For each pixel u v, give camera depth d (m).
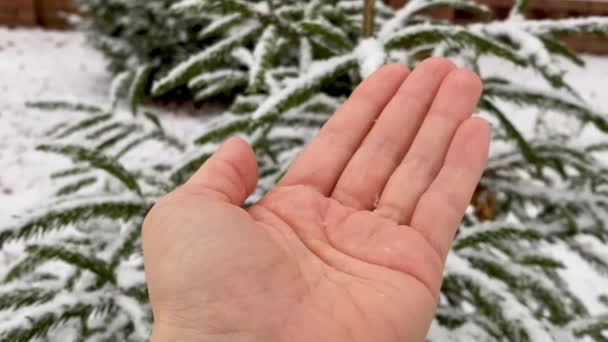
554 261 0.30
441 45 0.30
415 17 0.36
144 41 1.21
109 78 1.48
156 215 0.18
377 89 0.25
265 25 0.30
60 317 0.22
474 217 0.37
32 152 1.05
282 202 0.21
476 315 0.28
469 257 0.28
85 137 0.37
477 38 0.25
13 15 1.97
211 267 0.17
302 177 0.22
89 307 0.23
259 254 0.18
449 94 0.23
